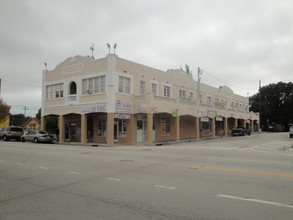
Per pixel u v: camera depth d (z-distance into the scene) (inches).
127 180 365.7
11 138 1535.4
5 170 468.4
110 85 1187.9
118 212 237.3
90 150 835.4
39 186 344.2
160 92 1483.8
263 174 398.3
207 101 2007.9
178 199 271.9
